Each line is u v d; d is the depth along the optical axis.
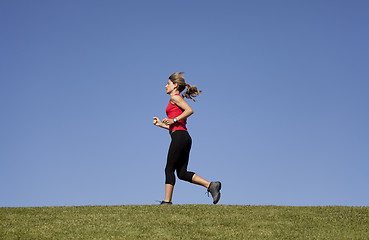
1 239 6.05
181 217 7.39
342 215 7.86
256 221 7.27
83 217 7.34
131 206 8.34
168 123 8.62
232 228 6.84
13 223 6.89
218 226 6.91
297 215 7.74
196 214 7.65
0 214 7.52
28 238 6.14
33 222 6.99
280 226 6.98
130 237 6.28
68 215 7.50
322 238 6.41
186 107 8.66
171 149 8.64
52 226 6.75
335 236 6.51
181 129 8.73
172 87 9.03
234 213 7.79
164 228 6.75
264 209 8.19
